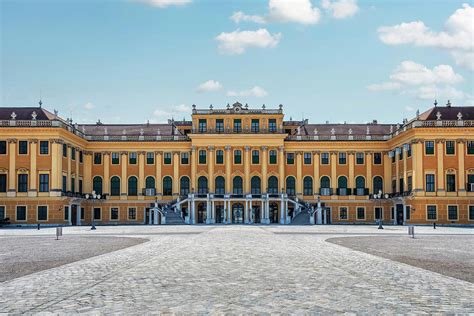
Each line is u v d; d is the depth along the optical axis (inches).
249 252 1283.2
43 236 2086.6
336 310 587.8
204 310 589.3
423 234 2171.5
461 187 3341.5
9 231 2529.5
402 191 3651.6
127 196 3961.6
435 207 3339.1
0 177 3361.2
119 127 4205.2
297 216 3774.6
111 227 3036.4
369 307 603.8
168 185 3986.2
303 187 3993.6
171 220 3742.6
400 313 572.4
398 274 872.9
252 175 3941.9
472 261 1083.9
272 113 3966.5
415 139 3356.3
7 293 697.6
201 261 1073.5
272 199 3833.7
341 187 3983.8
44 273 893.8
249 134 3927.2
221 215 3909.9
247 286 749.9
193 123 3959.2
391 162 3924.7
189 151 3991.1
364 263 1034.7
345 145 3986.2
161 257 1159.6
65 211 3412.9
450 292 700.0
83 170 3929.6
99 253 1278.3
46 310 590.9
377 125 4197.8
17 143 3356.3
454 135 3351.4
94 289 727.1
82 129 4121.6
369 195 3956.7
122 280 808.9
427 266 992.9
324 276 849.5
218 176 3941.9
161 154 3988.7
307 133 4099.4
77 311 585.6
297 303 627.2
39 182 3351.4
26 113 3528.5
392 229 2689.5
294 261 1071.6
